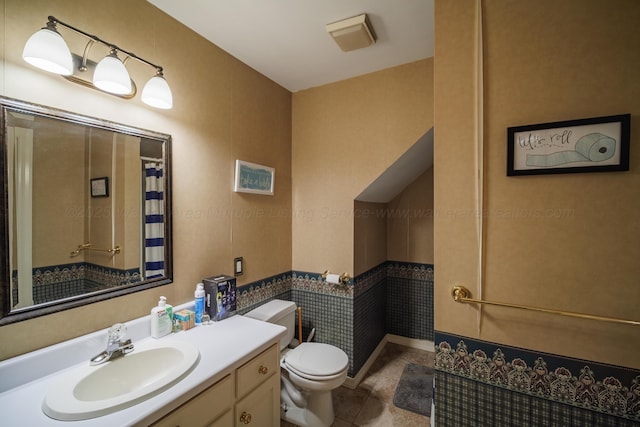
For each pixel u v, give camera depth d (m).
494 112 1.02
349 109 2.11
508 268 1.01
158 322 1.25
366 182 2.05
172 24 1.41
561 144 0.92
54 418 0.77
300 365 1.60
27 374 0.92
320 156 2.23
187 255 1.49
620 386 0.88
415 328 2.72
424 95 1.86
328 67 1.95
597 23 0.89
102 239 1.15
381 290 2.68
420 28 1.53
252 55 1.78
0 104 0.88
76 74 1.06
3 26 0.89
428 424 1.70
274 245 2.14
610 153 0.86
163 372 1.13
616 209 0.88
